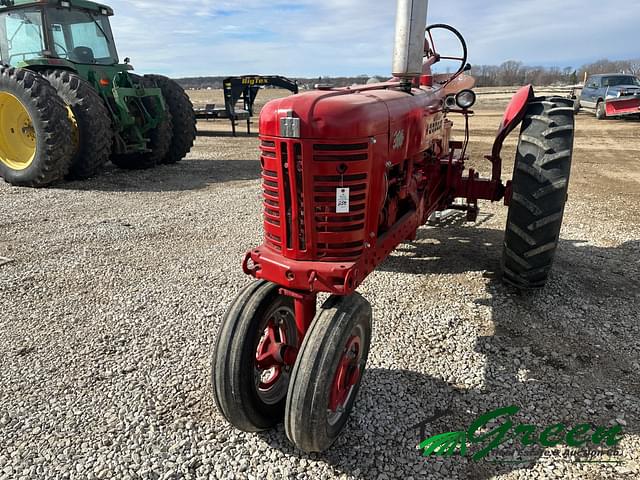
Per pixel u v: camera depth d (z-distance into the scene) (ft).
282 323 9.11
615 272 14.46
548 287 13.44
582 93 62.23
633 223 19.16
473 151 35.19
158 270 14.98
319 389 7.10
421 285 13.76
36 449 8.15
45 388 9.64
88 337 11.37
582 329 11.41
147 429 8.58
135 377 9.95
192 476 7.64
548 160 11.57
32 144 25.63
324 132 7.18
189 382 9.80
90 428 8.60
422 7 9.31
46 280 14.26
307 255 7.76
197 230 18.66
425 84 12.80
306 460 7.89
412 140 9.78
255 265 8.18
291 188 7.51
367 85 10.77
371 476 7.57
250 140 46.55
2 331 11.62
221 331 7.95
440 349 10.71
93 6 29.27
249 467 7.78
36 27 26.99
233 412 7.88
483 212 20.90
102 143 25.91
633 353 10.50
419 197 11.25
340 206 7.54
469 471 7.66
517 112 12.44
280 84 47.50
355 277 7.64
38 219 19.90
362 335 8.13
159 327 11.77
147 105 29.91
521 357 10.39
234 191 24.82
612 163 32.09
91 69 28.45
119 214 20.71
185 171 30.45
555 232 11.93
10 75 23.79
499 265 15.08
